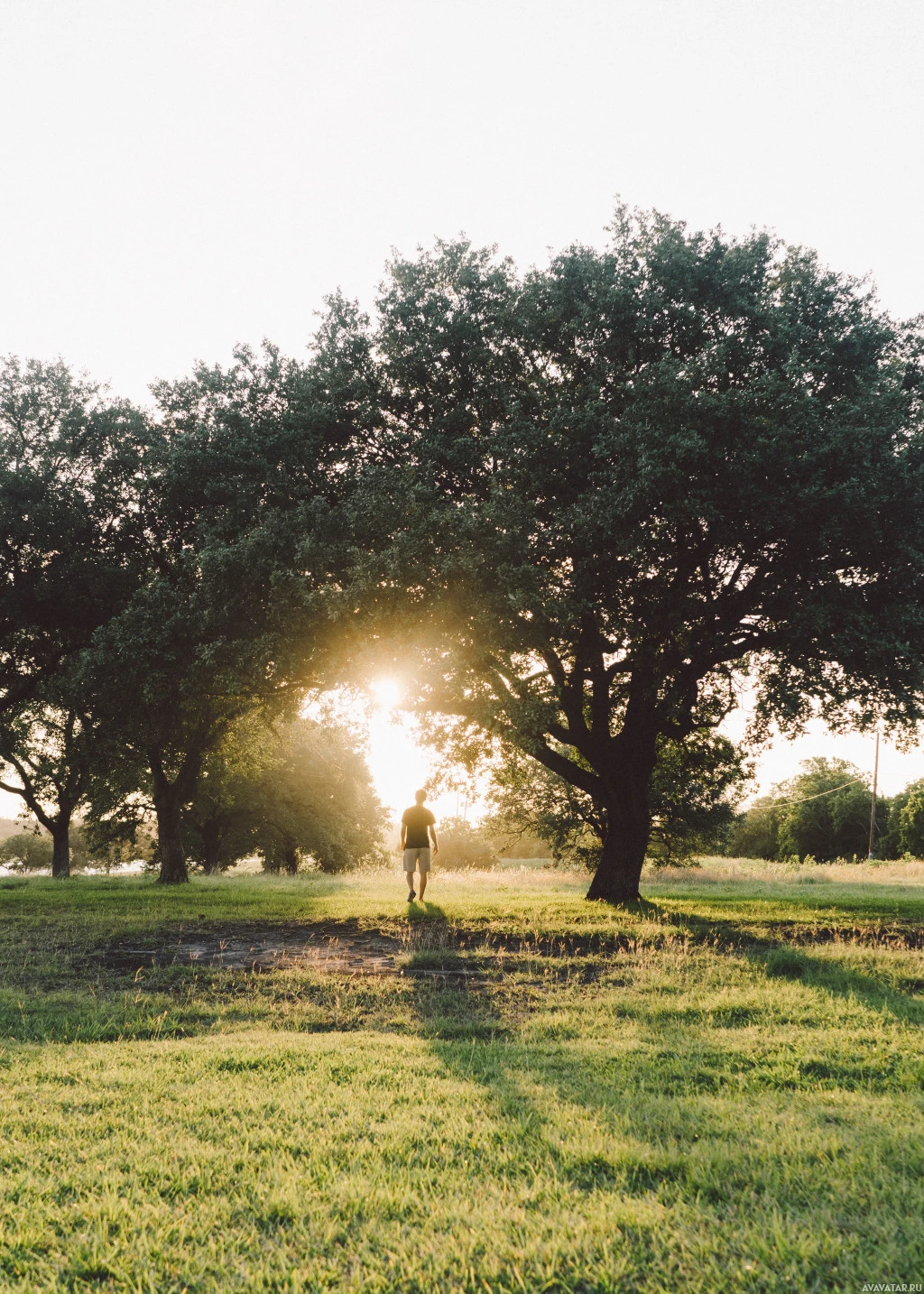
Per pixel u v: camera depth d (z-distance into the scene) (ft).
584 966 31.53
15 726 90.38
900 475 40.57
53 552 56.59
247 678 46.88
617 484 41.70
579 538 42.70
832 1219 10.39
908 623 42.32
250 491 47.52
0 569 56.95
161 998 25.77
